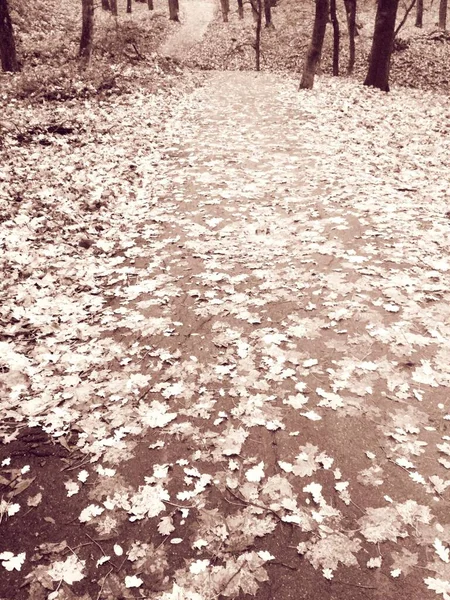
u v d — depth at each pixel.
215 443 3.26
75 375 3.93
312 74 15.61
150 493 2.94
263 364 3.97
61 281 5.36
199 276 5.36
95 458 3.18
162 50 26.47
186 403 3.61
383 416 3.40
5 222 6.65
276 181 8.02
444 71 20.48
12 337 4.43
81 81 13.95
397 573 2.45
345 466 3.05
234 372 3.89
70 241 6.29
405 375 3.75
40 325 4.57
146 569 2.54
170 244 6.16
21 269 5.55
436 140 10.12
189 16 40.31
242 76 20.03
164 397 3.68
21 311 4.76
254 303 4.79
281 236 6.14
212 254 5.83
